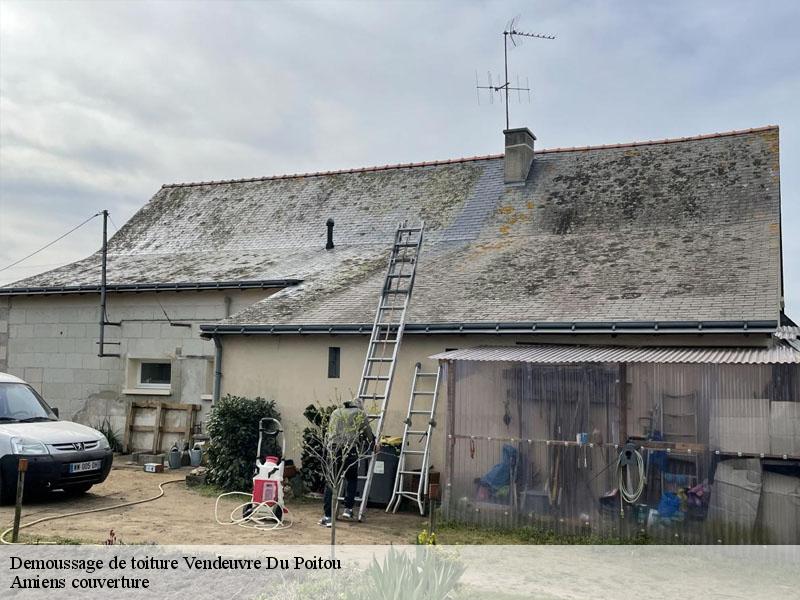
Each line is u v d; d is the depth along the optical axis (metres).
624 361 10.99
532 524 11.28
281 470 11.88
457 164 21.48
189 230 22.58
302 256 19.47
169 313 18.88
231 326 15.29
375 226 20.05
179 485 14.62
